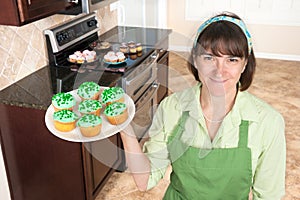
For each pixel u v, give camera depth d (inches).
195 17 208.8
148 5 185.5
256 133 43.7
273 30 200.4
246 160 43.9
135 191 102.0
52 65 94.7
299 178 107.7
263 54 207.0
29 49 87.9
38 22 89.9
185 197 47.9
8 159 86.0
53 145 81.0
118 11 134.3
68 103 43.6
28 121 79.4
